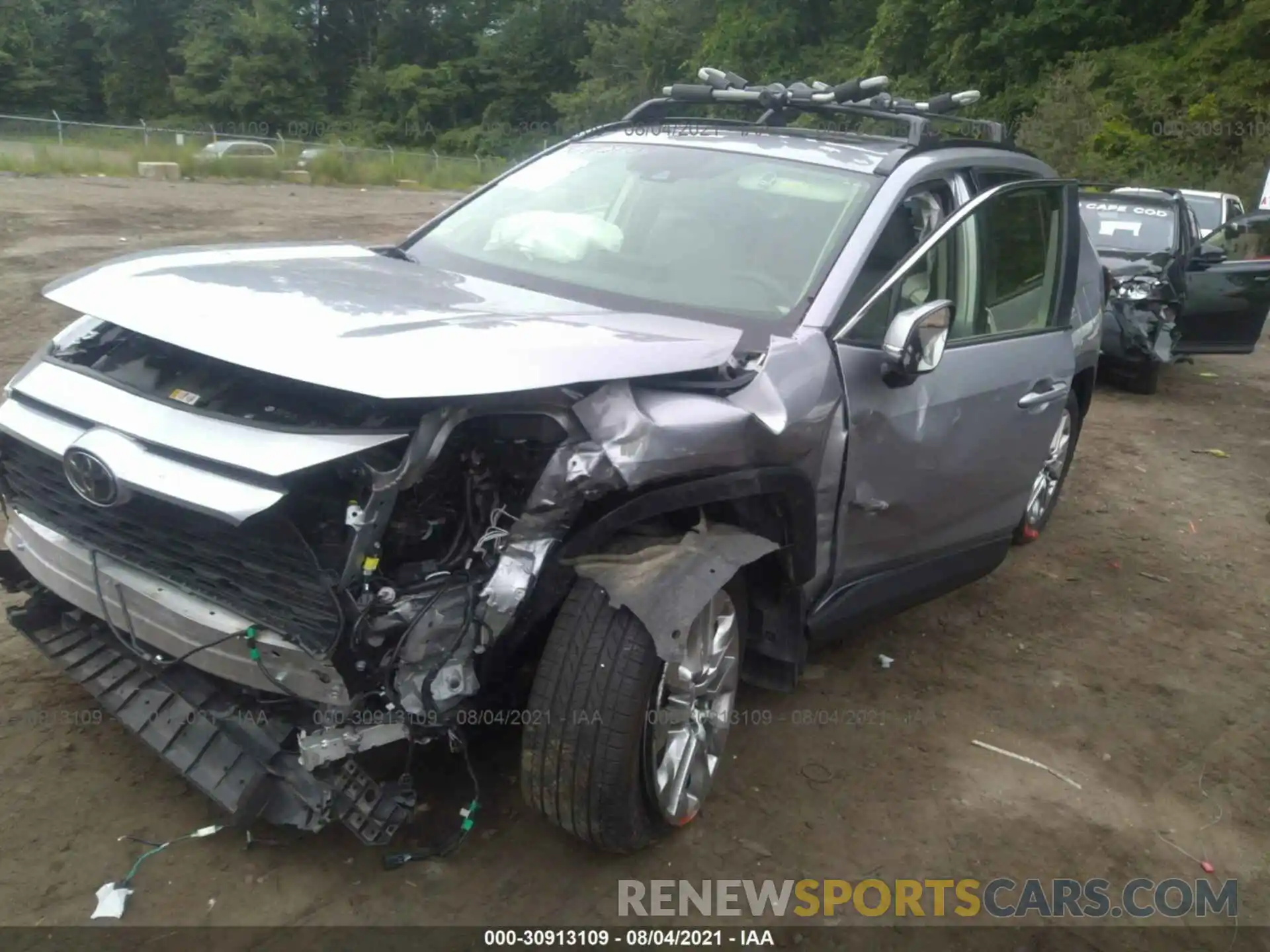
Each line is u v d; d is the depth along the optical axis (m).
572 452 2.65
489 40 59.38
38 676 3.67
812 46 41.31
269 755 2.74
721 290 3.60
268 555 2.52
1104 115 27.47
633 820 2.90
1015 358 4.22
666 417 2.79
